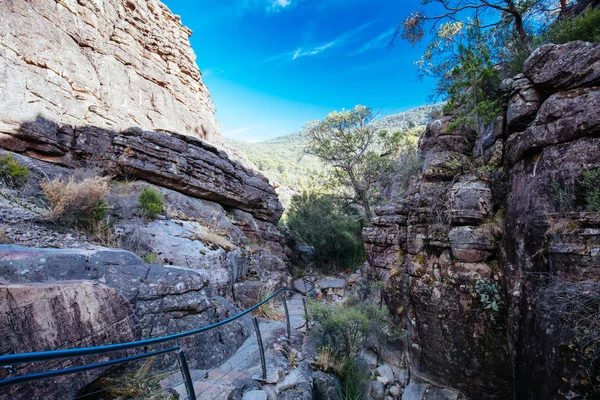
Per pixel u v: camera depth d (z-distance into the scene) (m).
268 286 8.48
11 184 5.60
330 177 15.76
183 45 16.97
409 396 5.27
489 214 5.06
